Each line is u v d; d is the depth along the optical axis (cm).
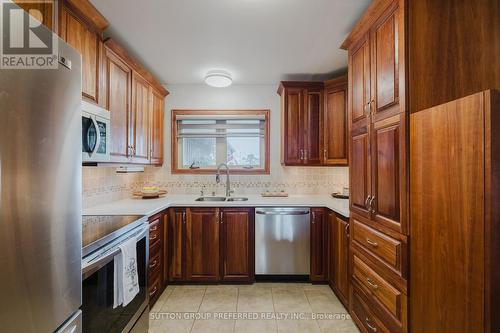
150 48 218
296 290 240
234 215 253
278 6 161
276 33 194
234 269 252
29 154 71
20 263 69
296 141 279
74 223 90
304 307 210
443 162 99
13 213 67
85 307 113
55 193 81
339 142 267
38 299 75
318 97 278
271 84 311
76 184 91
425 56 119
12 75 67
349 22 179
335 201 261
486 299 82
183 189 314
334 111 269
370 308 155
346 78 262
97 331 121
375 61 146
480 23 121
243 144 324
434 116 104
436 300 103
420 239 113
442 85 119
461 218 91
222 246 252
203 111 313
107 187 247
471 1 121
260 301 219
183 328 182
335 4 159
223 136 319
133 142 224
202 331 179
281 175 314
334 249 231
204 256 251
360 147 167
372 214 151
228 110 313
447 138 98
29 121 72
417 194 114
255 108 313
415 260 116
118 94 197
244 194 313
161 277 231
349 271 189
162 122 303
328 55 231
